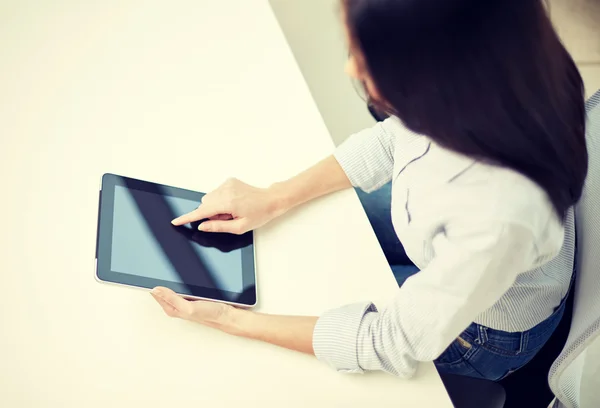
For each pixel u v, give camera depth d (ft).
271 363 2.68
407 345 2.54
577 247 3.05
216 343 2.69
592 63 6.93
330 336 2.66
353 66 2.28
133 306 2.72
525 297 2.97
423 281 2.50
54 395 2.42
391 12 1.93
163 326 2.68
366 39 2.04
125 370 2.53
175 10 4.09
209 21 4.07
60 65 3.60
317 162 3.42
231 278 2.85
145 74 3.67
